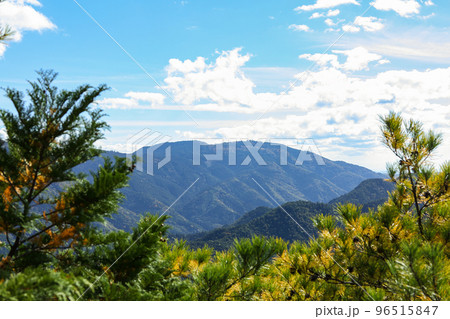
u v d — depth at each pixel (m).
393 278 2.65
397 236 3.28
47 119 2.56
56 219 2.53
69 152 2.57
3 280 2.07
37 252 2.58
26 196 2.63
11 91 2.50
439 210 3.67
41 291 1.83
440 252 2.47
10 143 2.65
